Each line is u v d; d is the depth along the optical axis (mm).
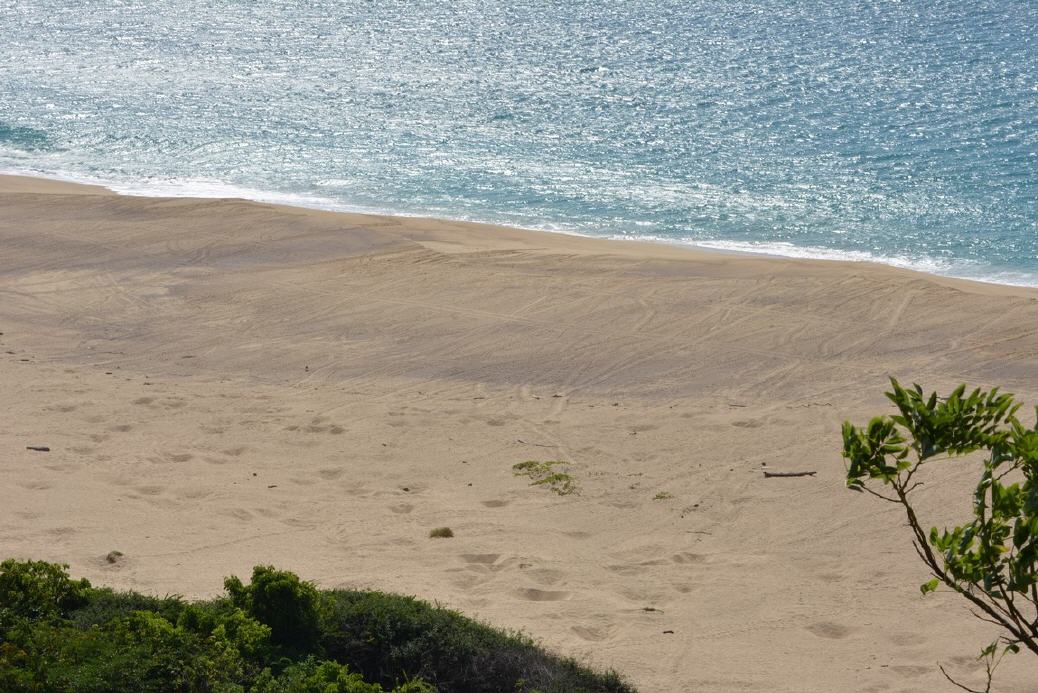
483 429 22859
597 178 46281
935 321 28906
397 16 89625
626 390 25188
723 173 46594
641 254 35688
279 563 16031
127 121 56969
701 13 87250
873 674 13102
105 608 12227
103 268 34312
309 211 40531
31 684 10172
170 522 17750
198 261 35031
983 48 71062
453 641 12109
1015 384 24469
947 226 39125
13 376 25750
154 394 24812
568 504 19141
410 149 51219
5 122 56562
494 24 85062
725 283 32438
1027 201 41500
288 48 77500
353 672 11812
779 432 22406
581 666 12469
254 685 10852
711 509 18875
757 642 13977
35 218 39312
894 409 23266
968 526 6445
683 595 15500
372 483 20156
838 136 51812
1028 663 13367
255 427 22906
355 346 28125
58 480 19469
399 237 37438
